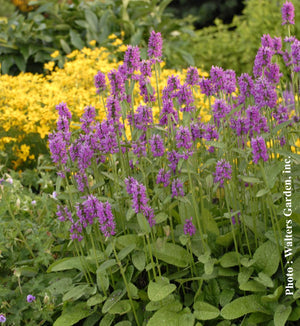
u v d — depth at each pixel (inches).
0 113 165.5
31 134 170.6
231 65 267.3
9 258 111.3
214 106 89.0
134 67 94.0
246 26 285.0
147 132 96.5
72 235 89.5
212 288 89.6
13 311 98.3
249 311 80.6
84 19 278.5
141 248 92.4
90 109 95.7
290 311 78.2
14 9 429.7
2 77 192.4
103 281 90.9
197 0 408.8
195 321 85.5
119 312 84.4
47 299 95.0
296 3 214.5
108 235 79.3
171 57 283.3
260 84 87.0
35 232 114.2
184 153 83.1
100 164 97.0
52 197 125.7
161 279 84.6
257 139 75.8
